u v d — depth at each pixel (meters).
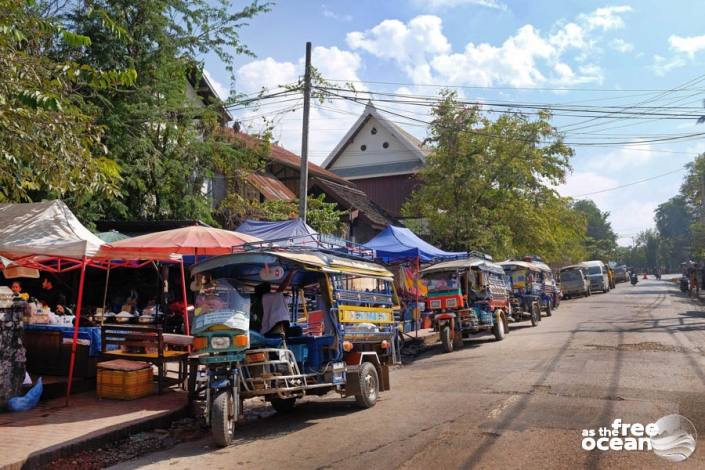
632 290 48.25
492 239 28.56
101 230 16.06
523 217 29.41
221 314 7.44
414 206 31.00
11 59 8.30
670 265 114.44
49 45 13.92
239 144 19.89
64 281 16.17
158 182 17.09
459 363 13.34
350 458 6.32
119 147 15.78
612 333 16.81
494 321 17.48
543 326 21.23
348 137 38.88
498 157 28.72
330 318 8.84
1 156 8.82
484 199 29.64
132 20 16.44
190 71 19.06
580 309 28.36
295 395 8.32
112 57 15.85
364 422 8.05
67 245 9.52
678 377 9.85
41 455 6.66
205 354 7.39
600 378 9.99
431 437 6.95
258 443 7.32
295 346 8.66
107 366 9.77
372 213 29.88
